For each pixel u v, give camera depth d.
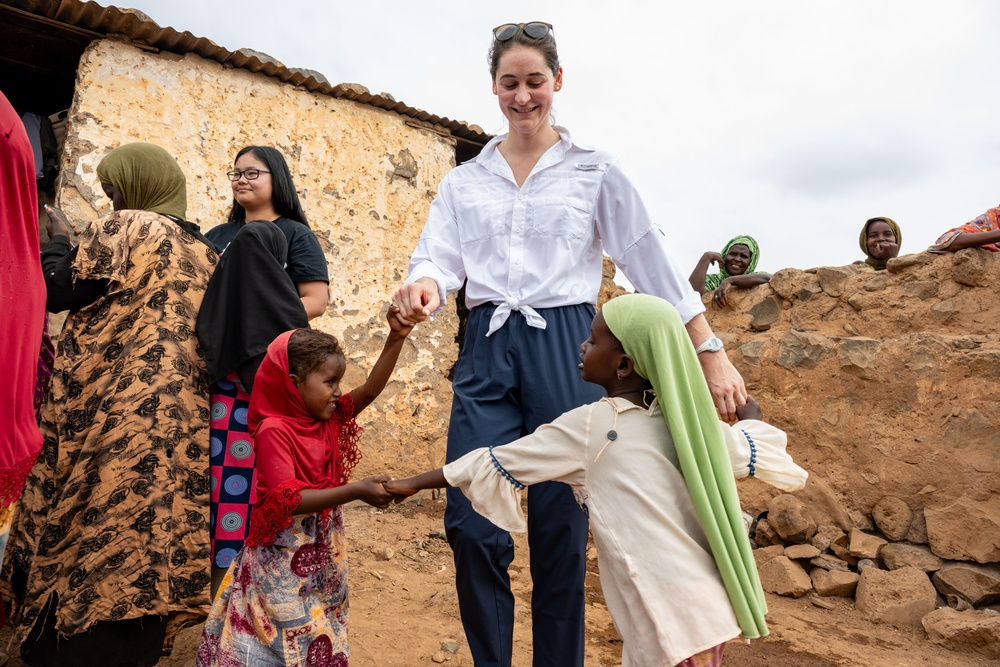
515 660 3.45
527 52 2.67
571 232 2.73
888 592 4.48
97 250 2.80
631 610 2.03
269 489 2.34
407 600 4.16
